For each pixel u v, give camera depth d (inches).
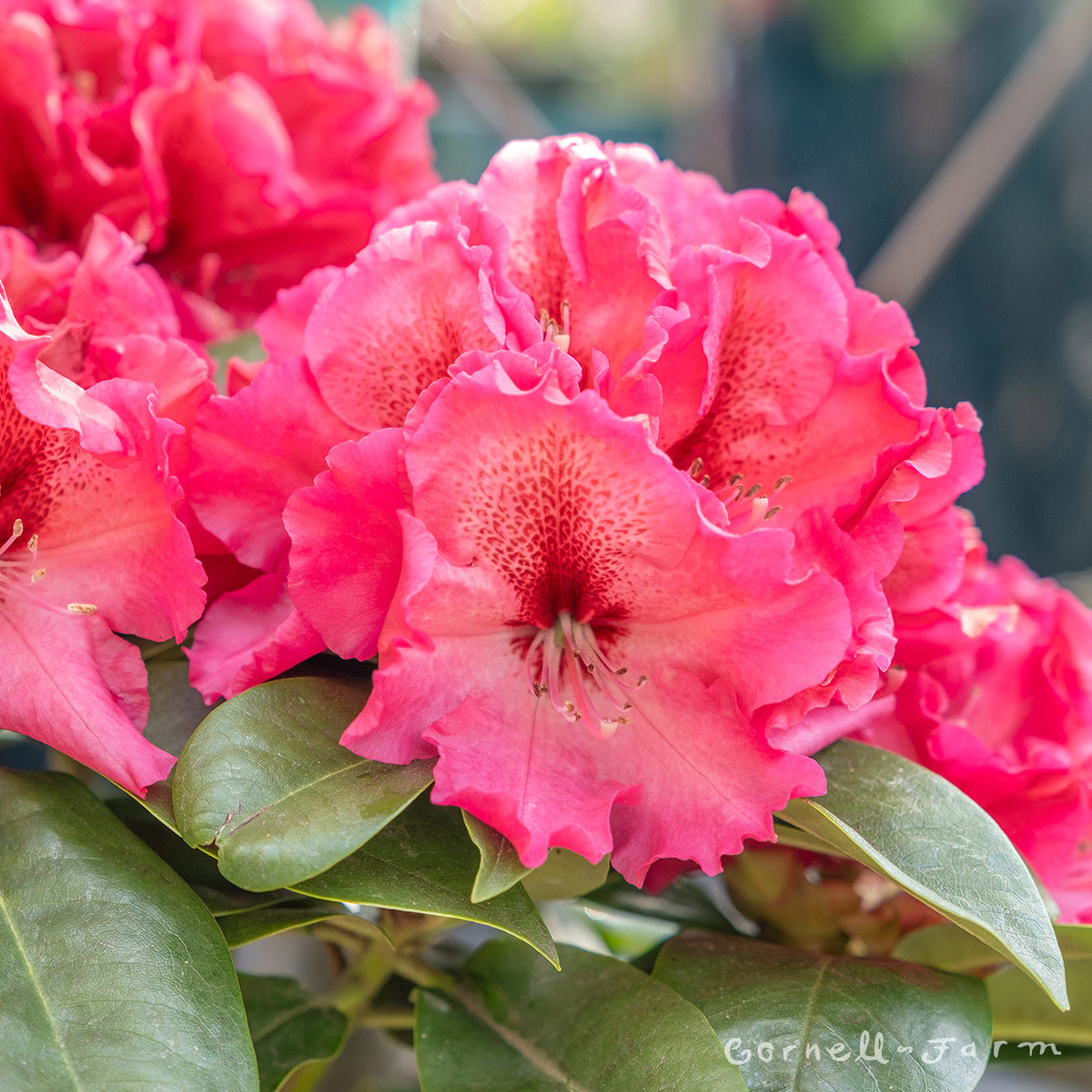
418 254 21.8
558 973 23.2
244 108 26.3
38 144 25.7
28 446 22.0
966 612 24.4
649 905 25.7
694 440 22.9
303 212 27.1
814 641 21.1
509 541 21.5
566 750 21.7
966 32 73.1
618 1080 21.9
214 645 22.3
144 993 20.7
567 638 22.0
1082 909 24.7
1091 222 75.8
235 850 20.5
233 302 27.6
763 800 21.4
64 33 26.2
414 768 21.4
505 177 22.7
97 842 21.7
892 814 22.5
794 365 22.7
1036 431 80.7
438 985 23.8
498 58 84.9
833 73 75.4
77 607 21.9
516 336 21.4
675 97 86.1
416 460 20.9
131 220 26.2
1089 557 81.4
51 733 21.5
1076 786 23.8
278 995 24.5
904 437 22.6
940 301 80.1
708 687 21.8
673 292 21.7
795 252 22.4
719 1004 22.7
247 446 22.3
